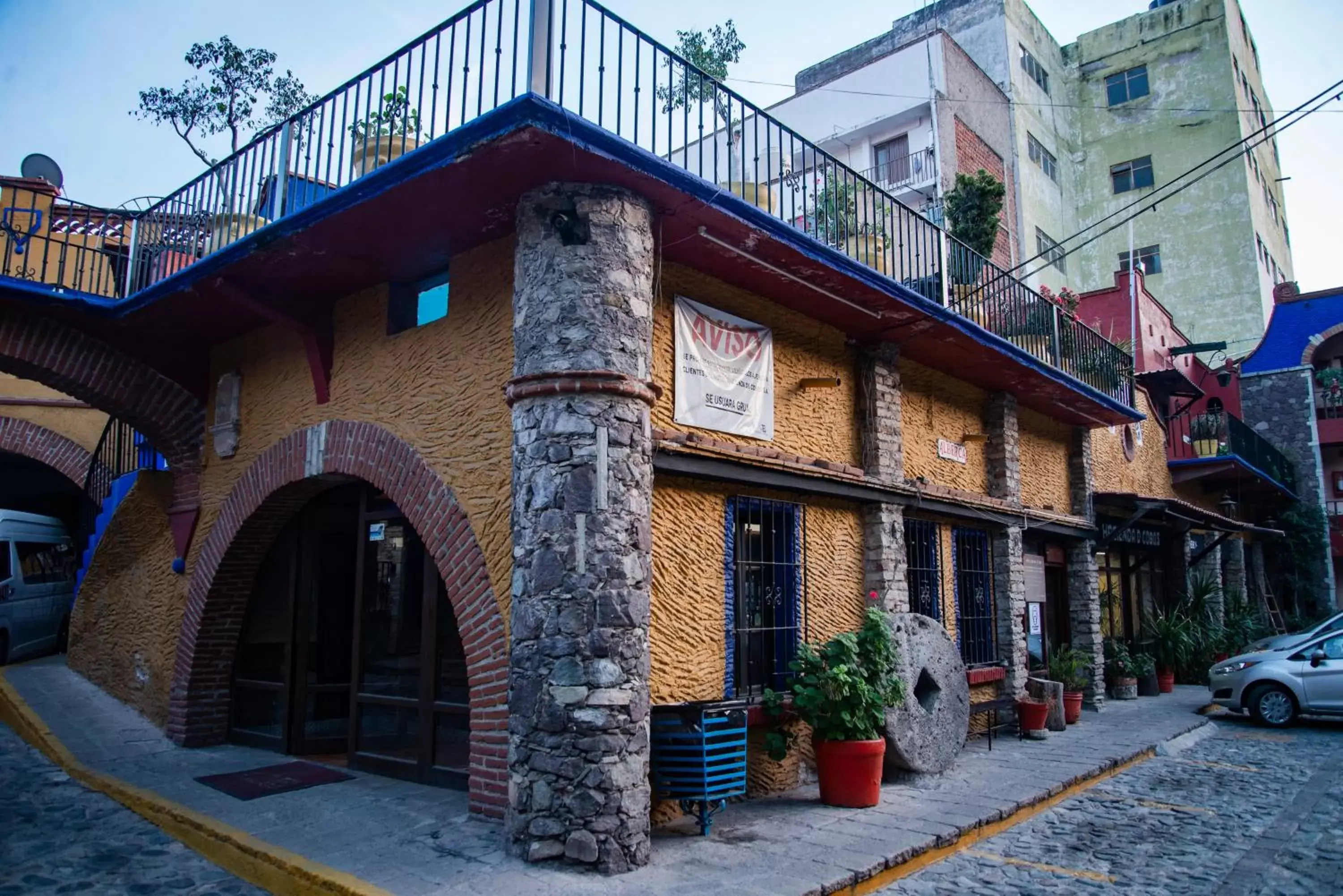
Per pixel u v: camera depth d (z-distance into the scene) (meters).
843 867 5.52
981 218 14.41
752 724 7.38
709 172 15.12
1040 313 12.77
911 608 9.90
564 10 5.93
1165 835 6.87
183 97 15.19
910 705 8.27
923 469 10.38
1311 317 26.55
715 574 7.36
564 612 5.61
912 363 10.52
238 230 8.40
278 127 7.96
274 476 8.78
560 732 5.50
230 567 9.41
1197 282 32.25
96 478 13.59
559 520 5.73
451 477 7.00
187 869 5.96
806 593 8.34
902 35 30.77
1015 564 11.69
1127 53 34.25
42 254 10.86
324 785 7.61
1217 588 18.84
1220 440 20.56
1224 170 32.19
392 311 7.96
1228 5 33.09
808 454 8.62
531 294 6.11
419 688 7.82
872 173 24.66
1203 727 12.08
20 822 6.88
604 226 6.11
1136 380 19.53
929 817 6.82
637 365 6.09
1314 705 12.36
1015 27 30.23
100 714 10.41
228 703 9.64
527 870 5.36
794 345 8.66
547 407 5.92
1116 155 33.97
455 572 6.80
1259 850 6.46
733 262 7.44
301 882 5.38
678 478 7.13
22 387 14.79
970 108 25.55
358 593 8.52
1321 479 24.73
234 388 9.62
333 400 8.35
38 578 15.05
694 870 5.45
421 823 6.37
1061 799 7.99
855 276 7.93
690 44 13.48
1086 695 13.49
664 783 6.31
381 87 6.93
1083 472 14.16
